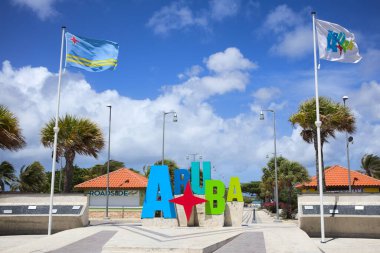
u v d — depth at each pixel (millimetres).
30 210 22469
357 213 20062
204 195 25312
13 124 23344
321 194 18578
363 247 16812
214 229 22375
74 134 27844
